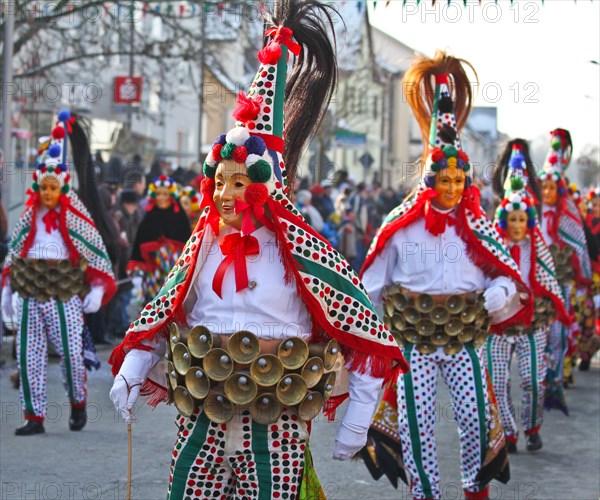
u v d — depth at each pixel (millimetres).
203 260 3734
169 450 6883
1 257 8422
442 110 5820
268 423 3604
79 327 7414
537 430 7211
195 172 16656
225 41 19156
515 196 7312
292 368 3611
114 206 12977
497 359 6871
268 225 3680
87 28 18734
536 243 7309
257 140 3660
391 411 5797
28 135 17531
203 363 3613
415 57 6109
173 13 20250
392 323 5711
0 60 16641
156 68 25000
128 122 21484
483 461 5609
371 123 45312
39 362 7367
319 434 7492
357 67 29516
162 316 3771
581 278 9586
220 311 3680
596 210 11586
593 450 7215
